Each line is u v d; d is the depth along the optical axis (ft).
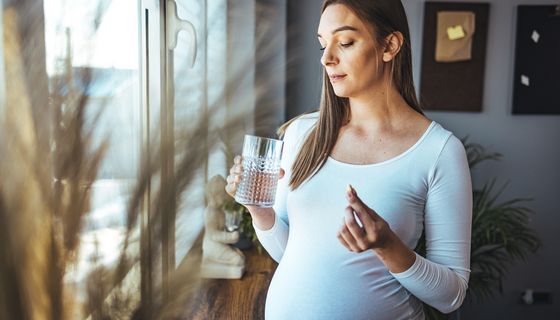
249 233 7.70
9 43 1.00
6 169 0.96
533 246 11.46
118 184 1.04
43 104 1.00
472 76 11.62
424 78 11.64
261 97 1.10
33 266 0.99
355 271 3.82
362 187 3.85
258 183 3.54
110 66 1.18
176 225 1.04
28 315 0.97
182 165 1.03
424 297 3.64
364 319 3.81
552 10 11.39
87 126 1.03
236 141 1.06
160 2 1.39
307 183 4.01
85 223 1.02
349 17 3.72
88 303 1.03
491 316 12.17
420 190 3.80
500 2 11.49
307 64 11.46
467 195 3.79
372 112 3.96
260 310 5.48
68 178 1.00
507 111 11.77
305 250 3.95
